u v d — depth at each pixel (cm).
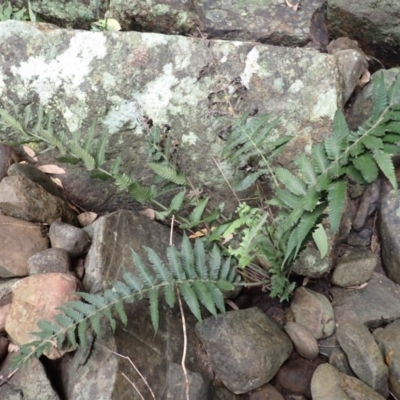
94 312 64
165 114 81
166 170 76
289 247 60
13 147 89
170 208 77
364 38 94
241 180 82
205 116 80
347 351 72
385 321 78
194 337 74
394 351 72
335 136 58
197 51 81
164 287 68
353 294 82
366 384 69
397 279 81
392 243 81
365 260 81
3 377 67
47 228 80
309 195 57
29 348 63
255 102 80
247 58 80
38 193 80
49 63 83
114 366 64
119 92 82
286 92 79
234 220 80
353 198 89
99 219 79
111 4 101
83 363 66
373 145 53
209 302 66
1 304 72
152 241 81
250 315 75
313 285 84
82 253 79
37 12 108
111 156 85
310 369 73
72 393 65
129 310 70
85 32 83
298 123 79
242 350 70
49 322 64
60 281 69
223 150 75
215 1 99
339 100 81
